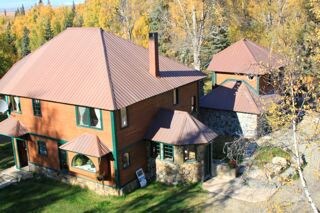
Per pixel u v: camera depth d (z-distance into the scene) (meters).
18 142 32.12
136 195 27.19
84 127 27.44
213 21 48.56
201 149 27.67
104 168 26.95
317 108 18.28
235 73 38.66
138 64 30.19
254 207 24.45
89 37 30.73
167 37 61.00
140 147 28.64
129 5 65.19
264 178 27.27
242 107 35.50
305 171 27.84
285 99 19.42
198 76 33.84
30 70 31.47
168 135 28.00
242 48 40.22
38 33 96.31
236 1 58.16
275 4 57.31
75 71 28.88
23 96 29.83
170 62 33.72
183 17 47.66
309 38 26.47
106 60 28.36
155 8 65.75
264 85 37.19
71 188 28.86
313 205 17.20
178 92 32.03
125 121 26.94
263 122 25.62
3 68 63.91
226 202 25.33
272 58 33.94
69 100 27.11
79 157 28.62
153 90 28.70
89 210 25.59
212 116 37.47
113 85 26.80
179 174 28.23
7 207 26.42
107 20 71.75
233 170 28.11
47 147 30.38
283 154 28.80
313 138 18.59
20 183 30.08
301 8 50.47
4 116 46.81
